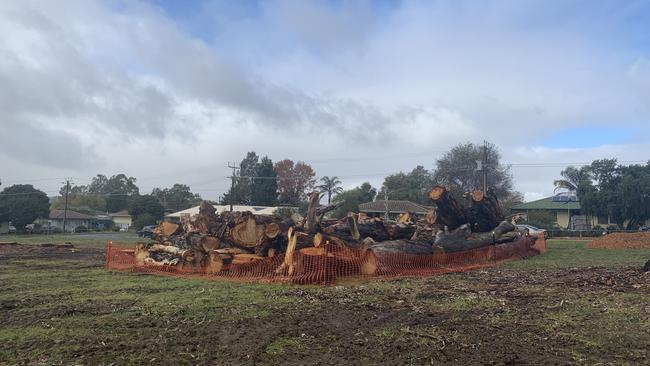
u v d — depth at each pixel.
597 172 52.59
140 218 66.62
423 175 77.44
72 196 108.69
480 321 7.20
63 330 6.64
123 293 9.84
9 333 6.52
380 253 13.19
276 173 76.44
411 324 6.97
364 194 72.00
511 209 60.00
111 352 5.61
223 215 17.28
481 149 60.97
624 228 51.56
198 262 13.23
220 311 7.87
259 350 5.66
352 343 5.97
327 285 10.91
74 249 25.16
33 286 10.96
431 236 17.23
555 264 16.64
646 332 6.56
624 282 11.44
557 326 6.88
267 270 12.55
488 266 15.74
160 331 6.55
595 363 5.24
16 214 62.56
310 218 13.30
